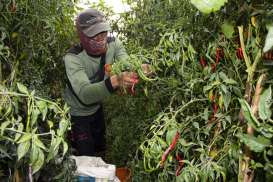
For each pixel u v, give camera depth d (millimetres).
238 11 967
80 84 2086
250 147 838
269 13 824
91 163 1716
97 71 2311
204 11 786
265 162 922
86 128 2402
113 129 2535
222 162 1088
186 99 1340
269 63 880
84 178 1582
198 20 1172
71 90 2281
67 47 2602
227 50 1077
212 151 1158
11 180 1220
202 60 1223
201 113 1212
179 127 1202
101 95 1987
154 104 1729
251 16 937
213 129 1231
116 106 2646
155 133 1190
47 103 1053
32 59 1905
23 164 1224
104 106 2785
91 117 2430
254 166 900
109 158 2654
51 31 2033
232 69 1115
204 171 1078
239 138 941
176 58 1242
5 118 1049
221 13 1070
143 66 1411
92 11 2182
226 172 1087
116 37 2510
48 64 2338
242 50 965
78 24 2189
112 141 2744
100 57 2295
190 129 1246
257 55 928
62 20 2383
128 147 2375
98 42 2172
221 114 1120
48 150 1025
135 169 1664
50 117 1310
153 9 2172
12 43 1646
